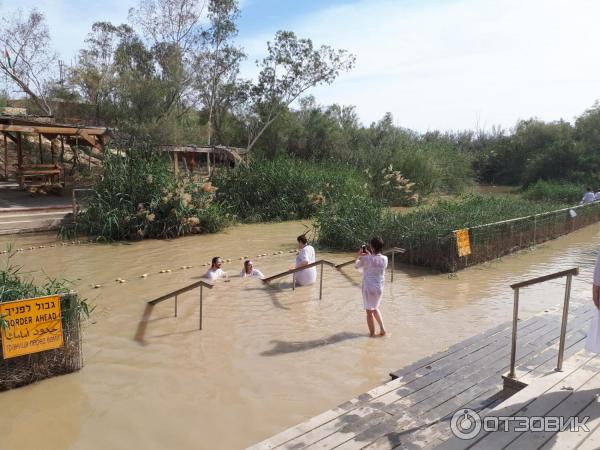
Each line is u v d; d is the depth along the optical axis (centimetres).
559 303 929
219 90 3831
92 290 1002
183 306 889
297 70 3647
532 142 4116
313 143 3741
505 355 603
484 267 1258
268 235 1697
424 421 455
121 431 495
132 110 3144
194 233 1708
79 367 625
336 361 662
